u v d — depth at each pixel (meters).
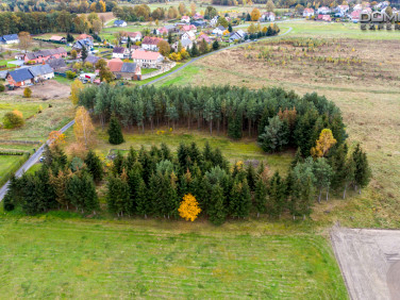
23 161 78.06
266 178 62.06
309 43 197.62
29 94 123.69
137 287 47.62
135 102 93.06
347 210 63.44
